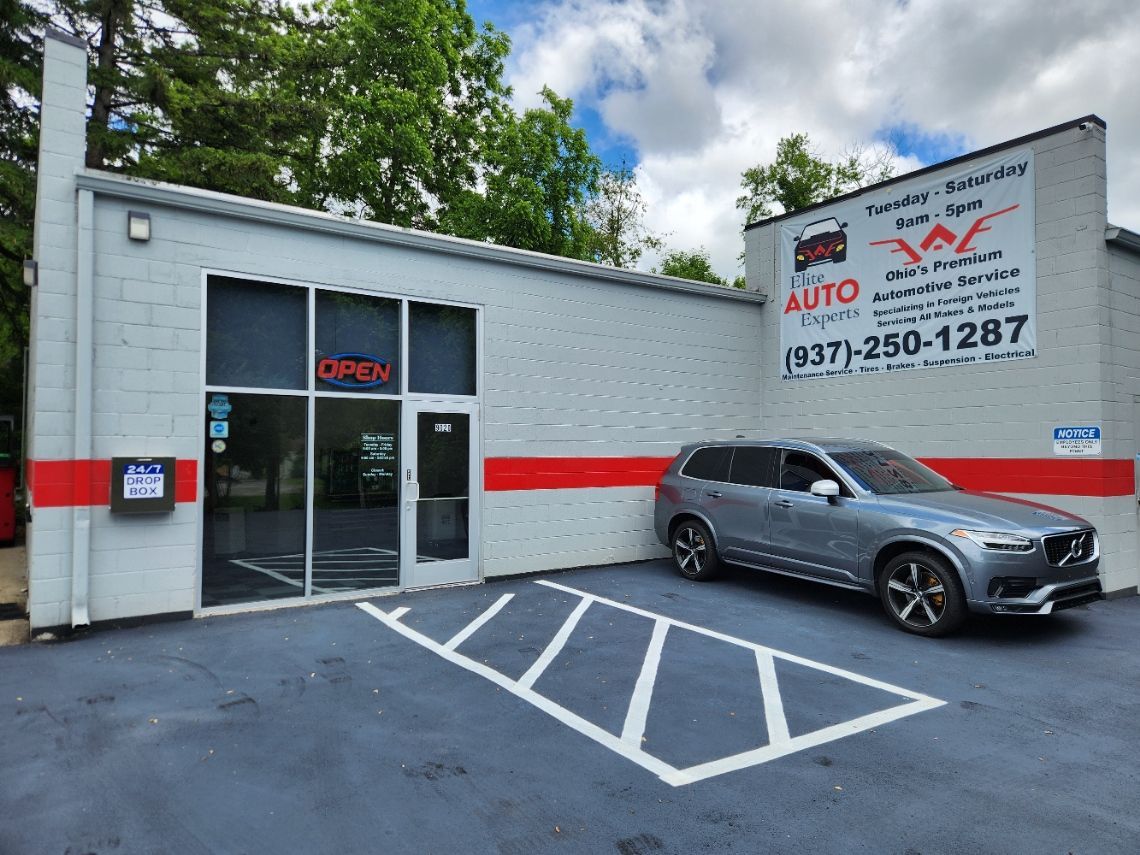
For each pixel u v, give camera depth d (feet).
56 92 20.61
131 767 12.39
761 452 26.45
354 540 25.46
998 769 12.53
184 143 48.96
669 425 34.06
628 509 32.50
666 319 34.14
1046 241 27.35
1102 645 19.92
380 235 25.79
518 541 29.17
